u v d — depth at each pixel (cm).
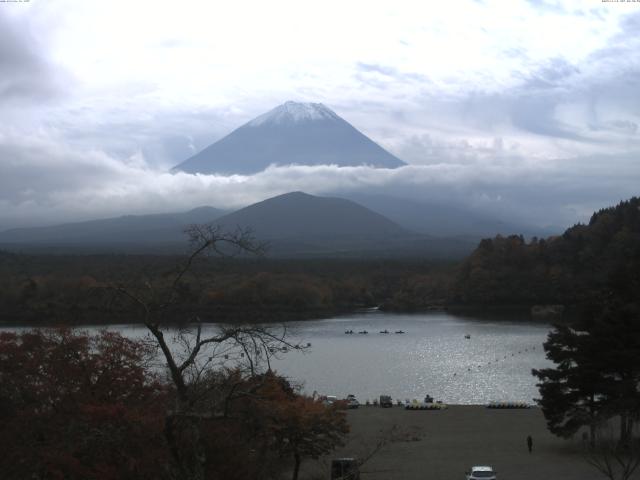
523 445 5197
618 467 4281
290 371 9719
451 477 4272
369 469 4506
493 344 12681
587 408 5209
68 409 2644
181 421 2311
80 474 2420
